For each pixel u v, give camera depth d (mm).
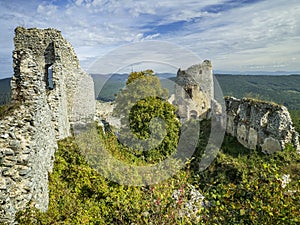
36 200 4824
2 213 3951
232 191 4871
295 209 3943
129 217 5906
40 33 12648
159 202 5336
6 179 4234
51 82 10438
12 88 5988
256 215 4164
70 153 8617
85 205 6688
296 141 13812
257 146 15062
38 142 5555
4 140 4418
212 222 4742
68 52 13289
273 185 4441
